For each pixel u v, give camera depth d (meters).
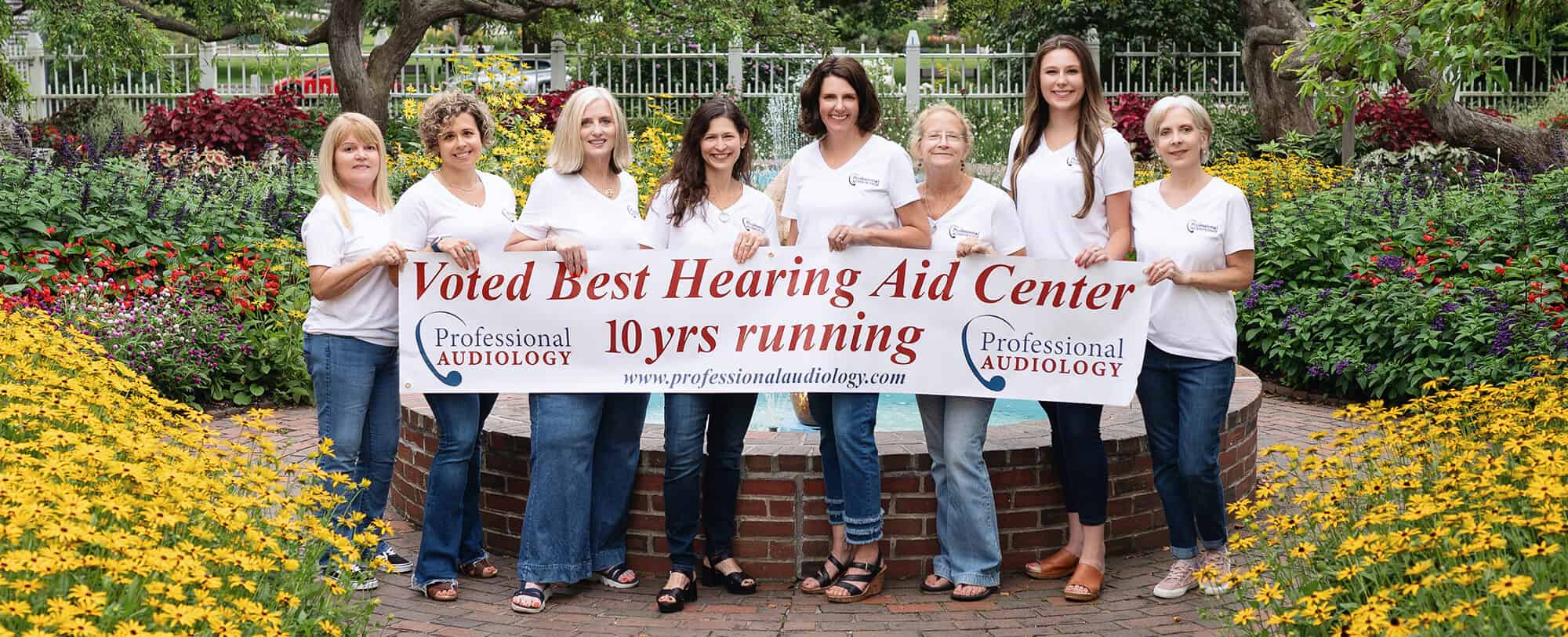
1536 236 8.58
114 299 8.37
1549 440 3.90
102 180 9.27
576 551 4.66
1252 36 15.95
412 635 4.34
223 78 25.00
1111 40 20.50
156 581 3.04
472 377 4.66
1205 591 4.59
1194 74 20.45
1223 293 4.58
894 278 4.61
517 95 10.91
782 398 7.17
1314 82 6.26
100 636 2.66
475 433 4.75
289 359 7.97
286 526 3.49
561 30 18.94
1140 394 4.71
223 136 14.61
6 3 14.78
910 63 19.70
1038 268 4.59
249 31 16.30
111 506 3.11
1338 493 3.82
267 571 3.31
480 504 5.25
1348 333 8.22
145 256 8.73
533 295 4.64
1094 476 4.68
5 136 12.60
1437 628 2.92
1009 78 19.95
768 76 20.25
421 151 12.02
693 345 4.65
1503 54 5.80
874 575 4.73
